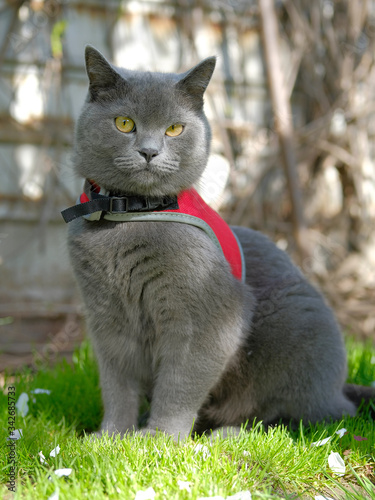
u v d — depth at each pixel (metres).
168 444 0.65
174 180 0.69
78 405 0.80
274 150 1.29
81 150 0.70
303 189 1.33
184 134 0.69
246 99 1.30
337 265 1.34
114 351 0.72
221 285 0.69
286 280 0.77
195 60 1.25
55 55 1.17
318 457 0.66
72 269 0.72
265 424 0.76
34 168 1.20
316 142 1.33
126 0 1.21
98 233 0.69
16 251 1.19
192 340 0.68
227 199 1.26
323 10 1.33
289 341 0.74
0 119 1.17
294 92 1.35
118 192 0.70
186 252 0.67
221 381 0.75
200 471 0.61
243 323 0.72
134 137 0.68
